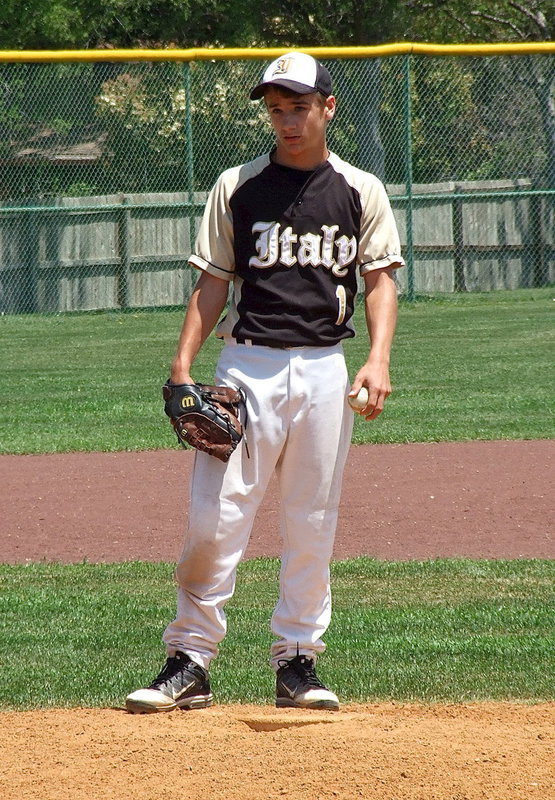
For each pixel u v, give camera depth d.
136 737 13.47
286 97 13.66
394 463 34.25
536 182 82.12
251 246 14.04
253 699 16.33
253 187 14.06
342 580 23.14
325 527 14.59
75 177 78.38
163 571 23.98
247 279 14.13
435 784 11.90
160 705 14.63
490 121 80.56
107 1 88.06
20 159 77.56
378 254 14.44
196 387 13.88
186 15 86.69
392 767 12.36
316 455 14.25
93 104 77.06
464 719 14.73
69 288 79.19
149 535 26.98
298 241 13.96
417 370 51.50
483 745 13.15
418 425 39.59
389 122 76.19
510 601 21.59
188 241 80.25
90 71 76.56
